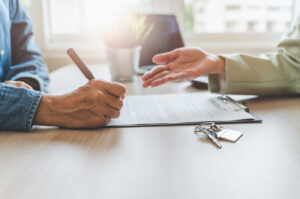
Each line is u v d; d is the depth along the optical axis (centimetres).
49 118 51
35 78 76
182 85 91
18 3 99
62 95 52
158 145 43
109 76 107
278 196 29
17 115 49
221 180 32
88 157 39
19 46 96
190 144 43
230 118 54
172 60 69
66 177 33
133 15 113
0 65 84
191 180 32
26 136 47
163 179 32
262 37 166
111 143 44
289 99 72
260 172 34
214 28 167
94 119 50
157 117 56
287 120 54
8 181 32
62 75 110
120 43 96
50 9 160
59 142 44
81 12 162
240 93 71
